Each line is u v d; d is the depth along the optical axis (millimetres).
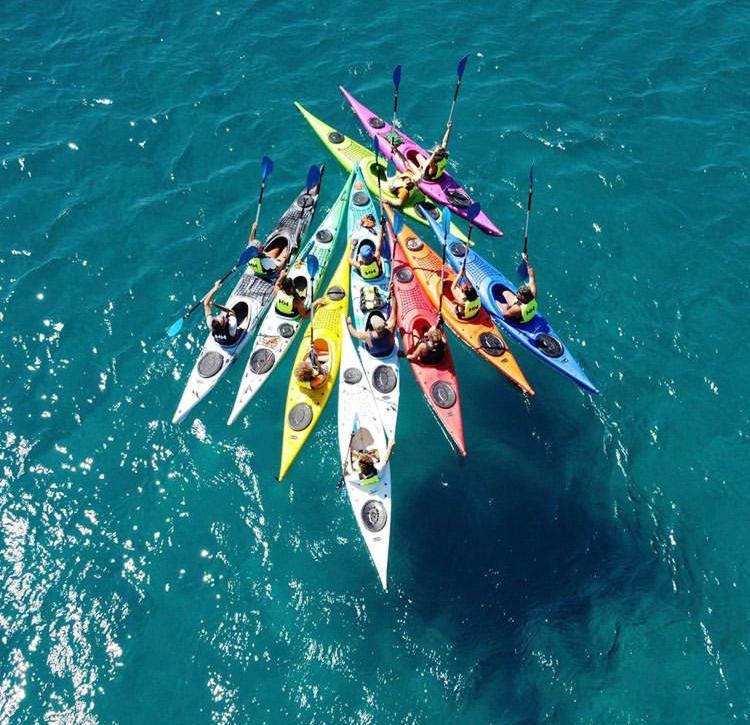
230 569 12648
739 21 22844
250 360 14781
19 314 15992
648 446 14211
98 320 15953
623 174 18688
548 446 14227
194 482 13664
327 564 12680
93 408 14648
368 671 11578
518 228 17641
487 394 14961
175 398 14797
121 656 11727
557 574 12648
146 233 17500
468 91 20703
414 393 14883
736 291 16406
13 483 13594
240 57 21656
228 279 16656
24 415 14492
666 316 16047
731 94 20625
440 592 12414
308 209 17516
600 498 13570
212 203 18141
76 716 11211
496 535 13070
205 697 11367
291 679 11539
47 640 11859
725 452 14047
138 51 21812
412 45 22047
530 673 11531
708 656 11648
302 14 23078
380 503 12836
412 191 17078
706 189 18344
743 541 12945
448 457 14008
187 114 20094
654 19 22969
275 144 19484
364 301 15398
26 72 21172
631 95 20578
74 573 12547
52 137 19469
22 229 17516
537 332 15078
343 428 13883
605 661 11633
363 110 19891
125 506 13367
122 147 19344
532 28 22594
